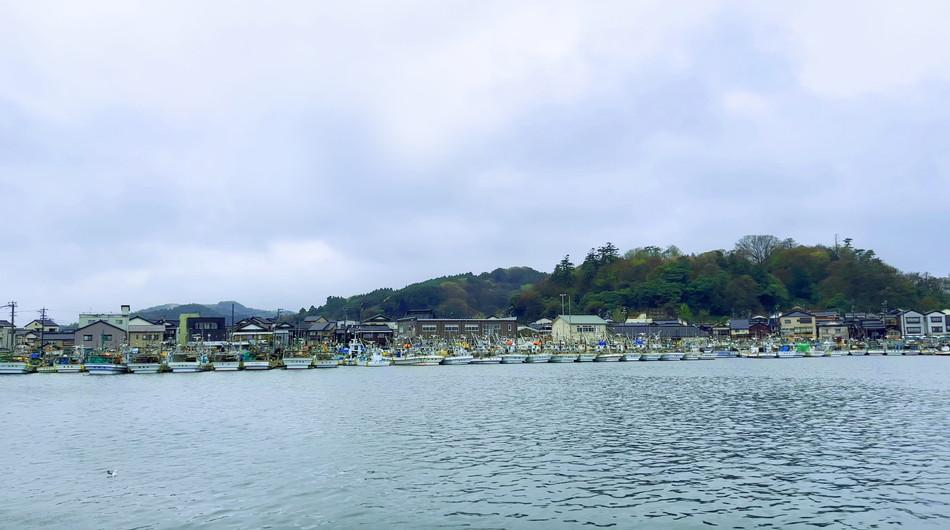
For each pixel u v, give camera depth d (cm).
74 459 3553
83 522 2458
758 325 18375
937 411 4966
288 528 2361
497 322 17612
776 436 3981
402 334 17138
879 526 2306
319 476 3086
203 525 2406
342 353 14512
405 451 3644
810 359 14600
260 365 11756
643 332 17612
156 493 2836
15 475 3192
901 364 12025
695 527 2327
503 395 6569
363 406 5747
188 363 11344
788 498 2650
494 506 2591
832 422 4494
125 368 11075
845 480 2908
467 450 3650
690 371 10412
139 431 4478
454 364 13175
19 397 7012
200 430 4481
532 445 3775
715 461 3316
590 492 2769
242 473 3166
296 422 4794
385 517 2472
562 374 9906
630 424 4509
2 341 16762
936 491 2714
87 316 17100
